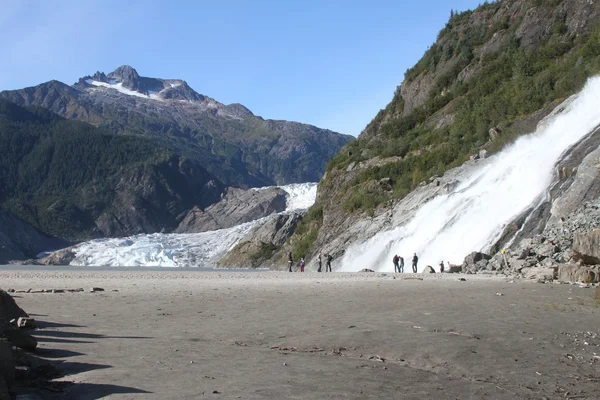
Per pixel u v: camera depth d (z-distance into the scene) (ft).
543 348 39.11
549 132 183.01
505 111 236.22
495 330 45.16
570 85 210.59
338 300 69.87
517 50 287.89
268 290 89.51
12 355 27.73
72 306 64.95
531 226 144.66
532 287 83.30
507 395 28.89
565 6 281.33
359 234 230.89
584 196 128.47
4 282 121.70
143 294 82.17
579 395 29.19
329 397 26.86
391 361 35.58
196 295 80.07
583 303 62.80
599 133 151.74
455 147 244.22
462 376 32.35
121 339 41.65
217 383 28.66
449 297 70.79
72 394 26.63
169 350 37.27
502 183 176.65
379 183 262.47
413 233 199.31
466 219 177.58
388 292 80.43
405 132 327.88
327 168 353.51
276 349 38.50
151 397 25.90
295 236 324.80
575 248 94.02
